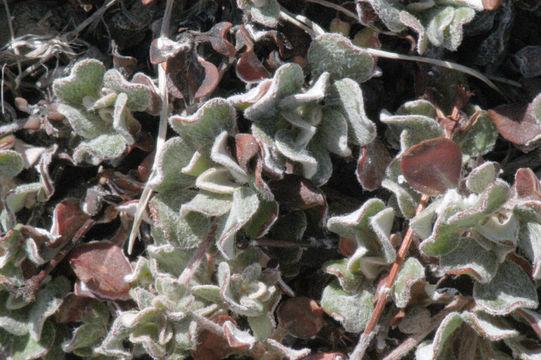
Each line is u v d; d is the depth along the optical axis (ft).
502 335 1.49
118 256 1.57
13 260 1.56
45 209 1.60
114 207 1.58
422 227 1.50
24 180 1.61
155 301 1.52
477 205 1.49
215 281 1.55
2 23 1.63
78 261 1.57
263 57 1.58
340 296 1.53
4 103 1.61
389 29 1.55
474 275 1.49
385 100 1.59
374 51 1.57
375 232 1.51
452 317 1.50
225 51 1.55
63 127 1.59
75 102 1.55
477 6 1.52
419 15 1.54
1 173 1.58
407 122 1.53
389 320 1.54
